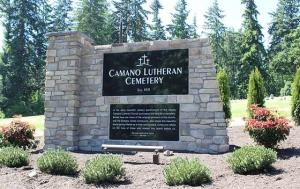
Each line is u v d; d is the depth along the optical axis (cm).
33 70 4591
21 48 4506
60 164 1024
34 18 4825
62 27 5303
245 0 4859
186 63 1329
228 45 6062
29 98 4566
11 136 1406
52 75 1479
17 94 4325
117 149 1189
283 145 1221
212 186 863
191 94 1309
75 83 1448
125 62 1416
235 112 2353
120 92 1408
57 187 912
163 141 1324
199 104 1295
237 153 995
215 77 1288
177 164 946
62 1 5428
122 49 1427
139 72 1390
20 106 4156
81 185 927
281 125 1118
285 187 802
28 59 4559
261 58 4797
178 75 1334
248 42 4794
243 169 949
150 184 906
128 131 1377
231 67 5822
